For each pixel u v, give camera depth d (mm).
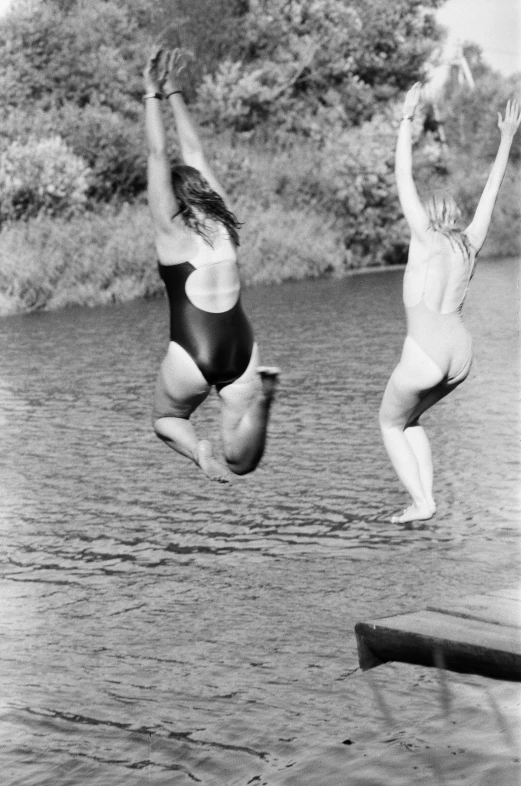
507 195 76438
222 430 7438
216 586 13555
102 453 21094
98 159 61375
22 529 16234
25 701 10570
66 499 17875
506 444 20109
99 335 39312
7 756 9500
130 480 19000
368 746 9336
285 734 9695
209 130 70688
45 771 9250
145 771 9164
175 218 7207
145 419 24203
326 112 75875
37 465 20266
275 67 75125
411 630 9422
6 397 27250
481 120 84125
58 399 26797
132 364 31938
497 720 9680
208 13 75125
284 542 15188
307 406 24484
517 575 13336
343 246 67188
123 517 16750
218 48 75938
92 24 68438
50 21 65938
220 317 7207
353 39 77625
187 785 8938
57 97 66125
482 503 16531
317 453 20219
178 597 13242
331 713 10062
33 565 14633
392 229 72188
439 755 9031
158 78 7273
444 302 9391
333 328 37906
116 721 10133
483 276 56469
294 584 13500
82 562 14711
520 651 8758
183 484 18609
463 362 9414
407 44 79188
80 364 32219
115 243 54875
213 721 10023
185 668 11188
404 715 9922
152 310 48469
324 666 11094
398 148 9461
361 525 15781
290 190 68000
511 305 42094
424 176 73812
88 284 53188
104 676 11078
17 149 56000
